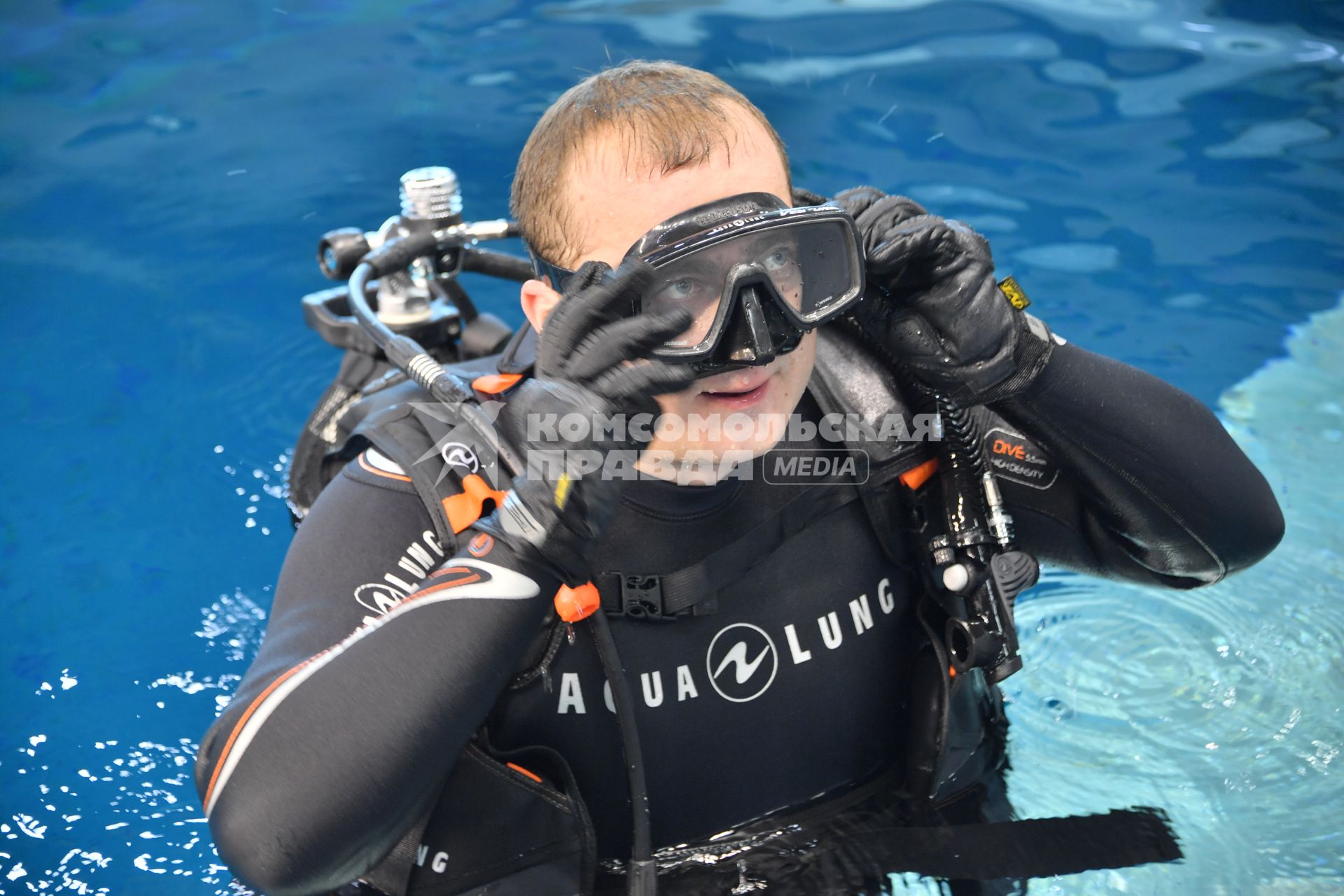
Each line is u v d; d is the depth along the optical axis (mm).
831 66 6520
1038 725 2857
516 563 1934
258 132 6254
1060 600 3363
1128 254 5027
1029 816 2523
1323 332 4578
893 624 2512
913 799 2482
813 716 2410
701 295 1931
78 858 2701
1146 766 2688
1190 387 4277
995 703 2750
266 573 3678
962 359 2188
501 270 3627
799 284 1977
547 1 7520
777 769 2398
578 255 2064
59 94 6676
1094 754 2740
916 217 2199
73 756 2996
